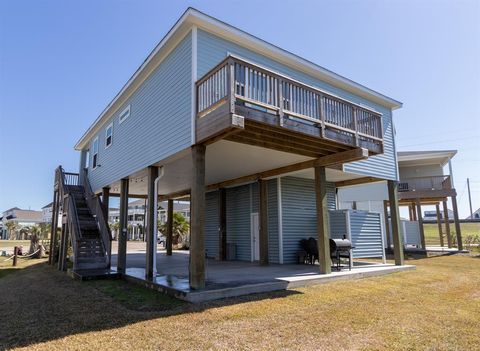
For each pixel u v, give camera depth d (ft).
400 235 35.70
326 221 28.43
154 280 24.54
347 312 16.87
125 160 35.99
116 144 39.75
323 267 27.37
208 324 14.78
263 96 21.21
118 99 38.14
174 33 25.05
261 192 36.78
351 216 35.96
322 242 27.89
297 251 38.37
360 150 25.50
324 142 24.41
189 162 29.09
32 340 13.08
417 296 20.85
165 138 26.66
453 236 90.12
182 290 19.80
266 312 16.70
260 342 12.65
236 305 18.08
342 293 21.52
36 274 36.17
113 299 20.59
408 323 15.10
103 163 44.52
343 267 31.94
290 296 20.38
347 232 35.17
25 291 24.75
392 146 40.93
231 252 44.09
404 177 70.54
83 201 46.42
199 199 21.36
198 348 12.07
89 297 21.48
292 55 30.12
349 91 37.17
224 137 20.67
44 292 23.94
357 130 26.14
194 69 23.29
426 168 69.56
